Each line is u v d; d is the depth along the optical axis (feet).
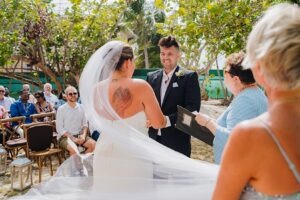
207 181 5.55
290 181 2.83
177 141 10.44
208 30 17.34
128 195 6.06
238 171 2.99
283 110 2.94
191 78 10.69
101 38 37.45
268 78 2.95
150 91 7.50
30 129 16.60
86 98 7.13
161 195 5.63
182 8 17.93
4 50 33.42
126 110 7.28
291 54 2.77
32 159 19.95
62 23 37.55
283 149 2.82
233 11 16.42
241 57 6.91
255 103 6.50
